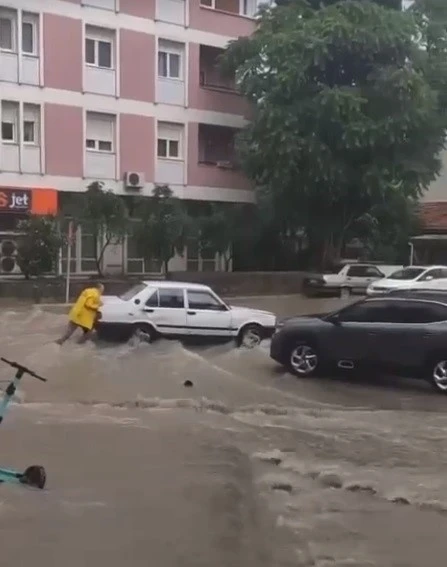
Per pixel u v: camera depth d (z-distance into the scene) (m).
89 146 32.84
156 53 34.41
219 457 8.64
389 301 13.63
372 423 10.69
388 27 33.00
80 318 16.48
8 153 30.44
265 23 34.84
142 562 5.70
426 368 13.09
